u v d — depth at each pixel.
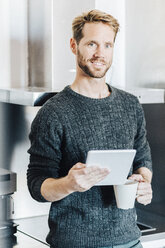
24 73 2.53
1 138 2.42
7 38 2.48
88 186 1.46
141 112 1.79
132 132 1.71
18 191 2.51
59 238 1.63
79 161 1.63
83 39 1.68
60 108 1.64
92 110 1.66
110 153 1.41
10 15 2.47
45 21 2.33
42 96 2.00
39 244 2.09
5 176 2.13
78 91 1.71
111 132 1.67
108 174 1.48
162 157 2.53
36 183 1.62
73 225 1.61
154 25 2.45
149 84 2.49
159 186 2.56
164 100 2.30
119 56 2.59
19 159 2.50
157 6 2.43
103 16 1.68
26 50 2.53
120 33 2.58
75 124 1.63
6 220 2.16
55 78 2.33
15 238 2.17
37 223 2.44
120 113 1.70
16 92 2.11
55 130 1.62
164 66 2.40
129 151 1.43
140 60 2.53
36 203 2.56
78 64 1.71
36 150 1.66
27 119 2.51
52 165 1.64
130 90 2.21
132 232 1.67
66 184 1.48
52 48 2.30
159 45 2.42
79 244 1.60
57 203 1.64
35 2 2.41
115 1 2.48
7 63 2.49
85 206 1.61
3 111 2.42
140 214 2.60
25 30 2.51
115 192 1.60
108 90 1.77
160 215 2.56
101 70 1.68
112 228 1.62
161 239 2.24
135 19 2.54
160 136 2.53
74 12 2.33
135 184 1.58
